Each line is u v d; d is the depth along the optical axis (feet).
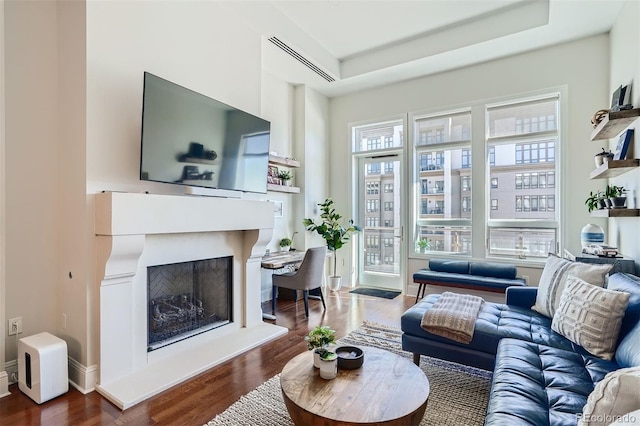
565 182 13.26
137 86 8.77
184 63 9.93
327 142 19.26
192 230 9.08
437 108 16.08
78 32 7.96
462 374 8.34
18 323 8.01
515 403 4.70
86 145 7.77
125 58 8.51
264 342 10.39
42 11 8.34
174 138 8.86
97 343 7.75
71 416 6.68
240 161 10.96
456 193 16.06
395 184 17.92
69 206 8.16
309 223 16.88
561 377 5.49
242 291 11.53
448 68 15.47
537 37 12.76
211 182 9.96
